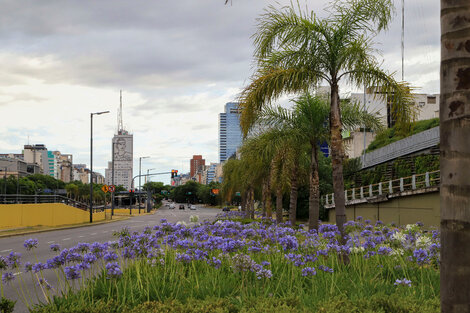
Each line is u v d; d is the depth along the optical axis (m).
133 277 7.40
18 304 7.98
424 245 8.12
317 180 17.95
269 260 8.02
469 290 2.82
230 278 7.11
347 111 17.08
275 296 5.93
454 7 3.01
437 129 40.47
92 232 29.81
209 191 155.25
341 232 9.90
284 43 10.51
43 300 8.30
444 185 2.97
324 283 6.68
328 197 46.72
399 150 46.41
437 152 38.91
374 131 17.56
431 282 6.88
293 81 10.52
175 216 67.19
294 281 6.96
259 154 18.56
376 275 7.06
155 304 5.45
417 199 31.39
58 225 36.53
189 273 7.40
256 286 6.43
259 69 10.82
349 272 7.82
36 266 5.91
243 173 37.66
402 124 10.87
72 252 6.14
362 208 39.34
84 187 162.75
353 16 10.64
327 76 10.75
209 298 5.68
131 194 75.19
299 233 10.38
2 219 29.89
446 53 3.03
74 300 5.90
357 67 10.67
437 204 29.25
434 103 70.12
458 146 2.91
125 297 5.99
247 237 8.94
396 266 7.69
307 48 10.65
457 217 2.88
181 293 6.32
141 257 7.48
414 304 5.06
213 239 7.09
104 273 6.88
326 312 4.84
